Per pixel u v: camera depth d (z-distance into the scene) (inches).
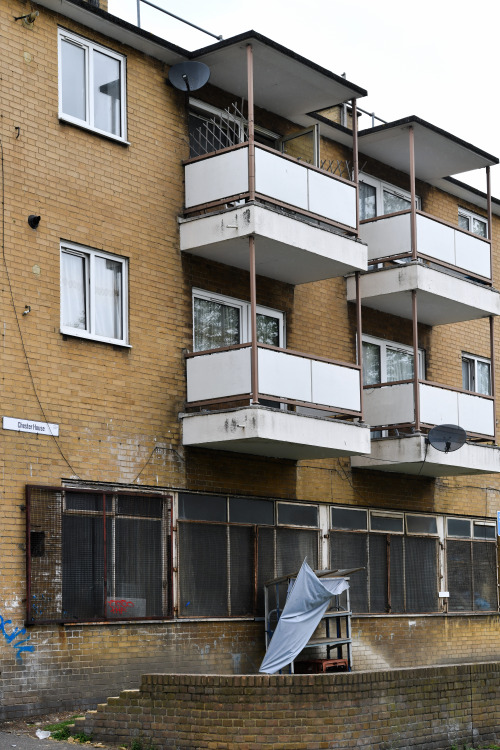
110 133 691.4
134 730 516.4
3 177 622.8
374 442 834.8
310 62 737.0
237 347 687.7
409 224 839.7
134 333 684.7
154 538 678.5
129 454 669.9
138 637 657.6
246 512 747.4
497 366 1039.0
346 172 881.5
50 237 643.5
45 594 608.4
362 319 880.9
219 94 770.2
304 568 676.1
